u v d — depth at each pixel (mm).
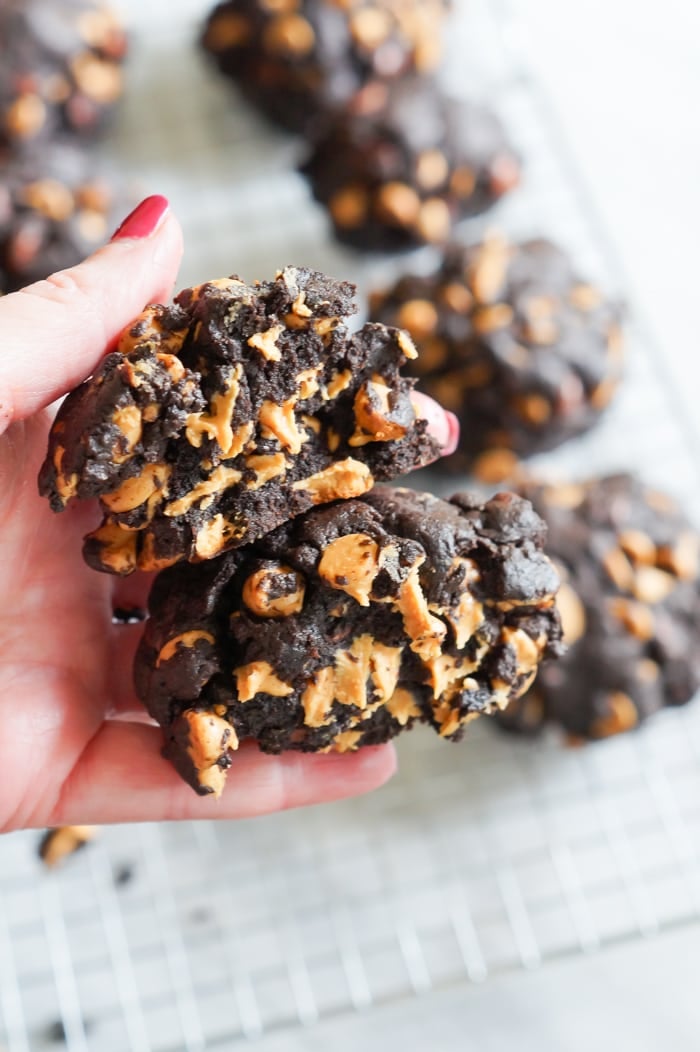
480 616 363
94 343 363
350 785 398
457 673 366
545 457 525
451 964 475
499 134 518
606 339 492
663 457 529
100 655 402
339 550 350
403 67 532
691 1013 481
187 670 354
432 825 487
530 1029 480
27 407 360
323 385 350
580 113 577
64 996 462
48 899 470
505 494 377
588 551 470
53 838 467
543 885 482
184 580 362
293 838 483
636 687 463
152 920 471
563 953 467
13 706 385
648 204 567
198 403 332
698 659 469
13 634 390
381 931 476
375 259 533
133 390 329
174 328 339
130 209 511
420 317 482
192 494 339
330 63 521
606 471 524
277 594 350
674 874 484
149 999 464
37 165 505
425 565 356
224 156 552
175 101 556
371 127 506
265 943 472
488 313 483
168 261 377
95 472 330
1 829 393
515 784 492
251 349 336
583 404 489
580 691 464
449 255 498
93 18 524
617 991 484
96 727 397
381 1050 477
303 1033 477
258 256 542
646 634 465
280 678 354
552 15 584
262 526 347
